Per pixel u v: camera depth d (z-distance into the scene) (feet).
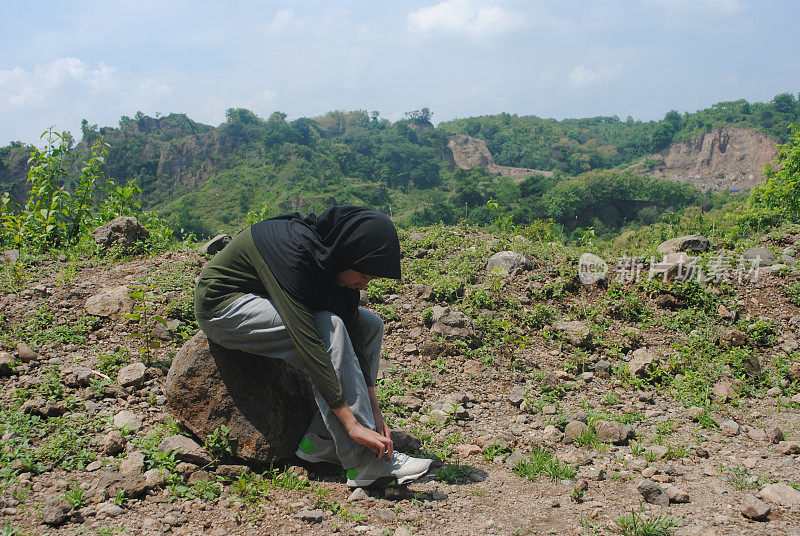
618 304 18.47
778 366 15.87
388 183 552.00
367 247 9.02
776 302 19.04
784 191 56.65
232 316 9.29
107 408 11.22
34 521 7.82
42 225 22.33
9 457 9.25
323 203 418.92
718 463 10.88
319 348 8.75
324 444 9.55
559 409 13.52
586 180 431.43
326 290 9.30
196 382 9.92
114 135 524.11
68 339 13.87
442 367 14.89
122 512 8.18
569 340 16.88
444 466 10.44
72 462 9.35
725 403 14.11
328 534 7.97
